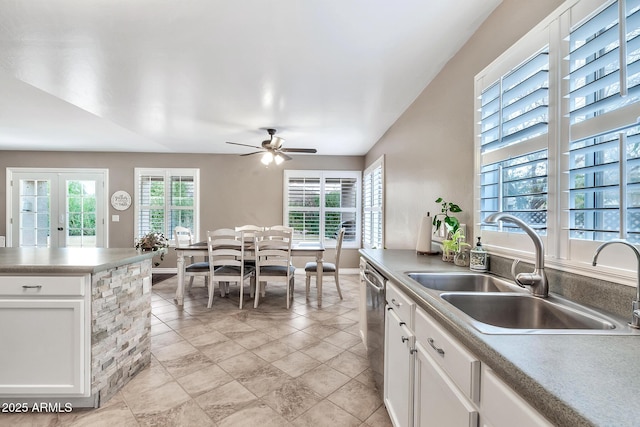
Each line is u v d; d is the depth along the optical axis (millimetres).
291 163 5938
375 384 2061
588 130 1081
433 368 1069
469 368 828
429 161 2643
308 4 1655
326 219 5965
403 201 3414
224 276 3729
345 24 1830
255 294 3861
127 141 4957
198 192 5832
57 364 1742
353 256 5965
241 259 3705
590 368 637
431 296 1168
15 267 1714
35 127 4172
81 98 2998
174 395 1931
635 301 879
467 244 1825
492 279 1535
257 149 5434
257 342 2729
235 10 1703
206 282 4723
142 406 1822
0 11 1696
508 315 1221
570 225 1166
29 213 5672
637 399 528
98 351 1812
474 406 816
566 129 1176
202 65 2338
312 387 2025
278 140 3992
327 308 3727
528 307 1210
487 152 1709
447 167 2283
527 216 1411
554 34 1228
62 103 3252
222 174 5871
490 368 761
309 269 4082
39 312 1736
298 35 1945
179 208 5816
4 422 1680
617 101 975
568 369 631
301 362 2365
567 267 1172
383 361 1778
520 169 1473
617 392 549
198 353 2508
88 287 1755
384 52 2145
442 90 2369
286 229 4863
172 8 1685
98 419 1706
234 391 1978
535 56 1338
